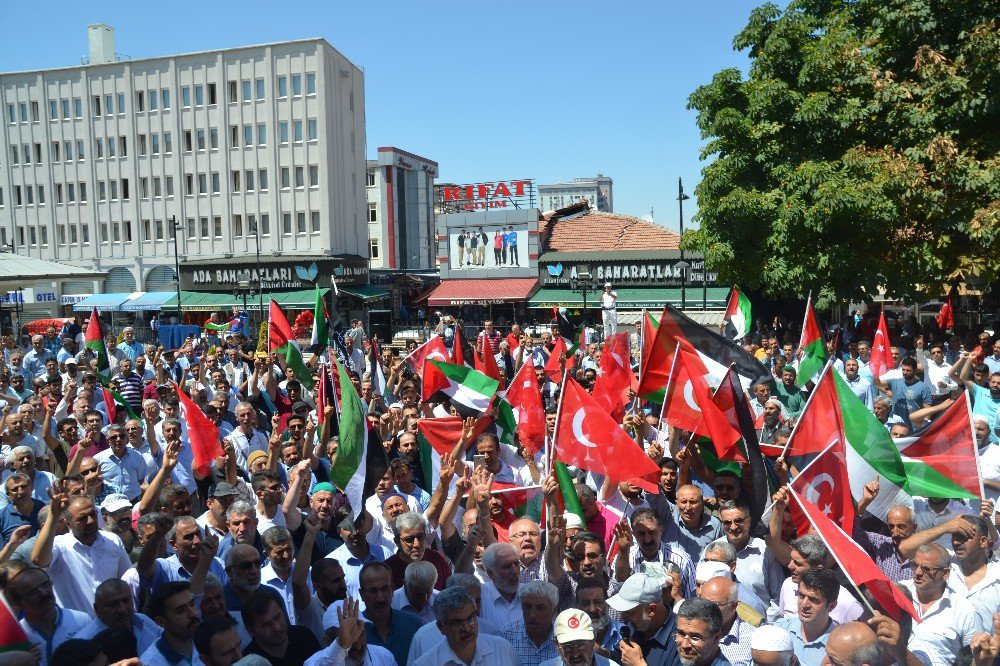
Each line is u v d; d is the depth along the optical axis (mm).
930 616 5695
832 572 5391
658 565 5781
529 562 6473
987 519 6906
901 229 21938
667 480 8375
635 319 43375
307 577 6648
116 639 5109
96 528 6668
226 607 6246
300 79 55406
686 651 4738
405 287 60844
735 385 7918
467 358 14953
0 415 12031
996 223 19516
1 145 59938
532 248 48844
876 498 7230
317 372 15234
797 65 23359
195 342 21766
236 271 54500
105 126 58375
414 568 6191
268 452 9695
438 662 5242
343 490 7664
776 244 22281
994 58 19828
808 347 12945
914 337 20953
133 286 58531
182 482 9977
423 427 9695
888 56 22812
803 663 5285
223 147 56594
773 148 22969
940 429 7465
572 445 7914
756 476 7586
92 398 12891
